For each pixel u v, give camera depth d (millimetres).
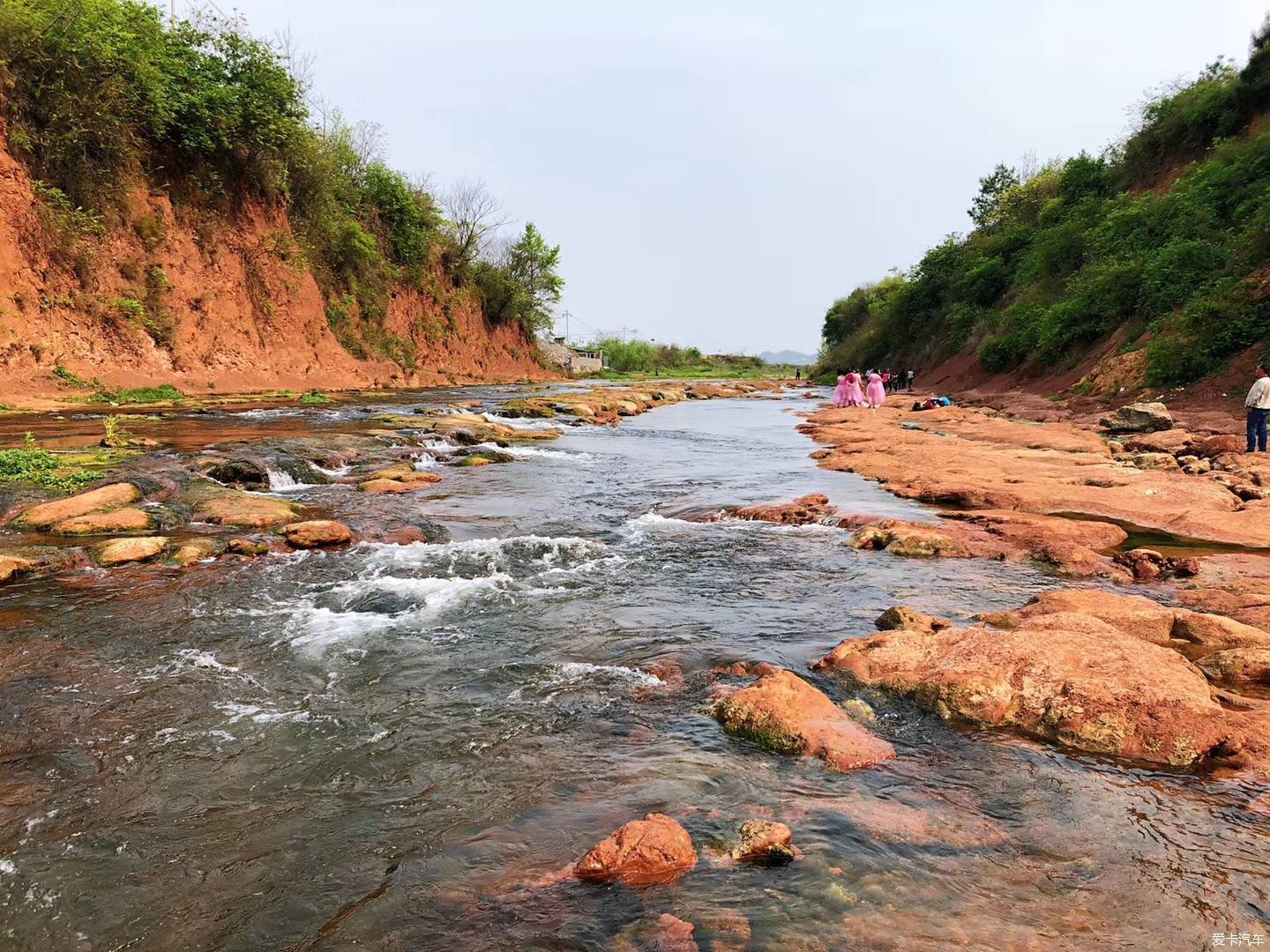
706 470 13641
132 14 22203
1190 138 29172
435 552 7715
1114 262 25203
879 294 64812
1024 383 28422
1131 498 9914
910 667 4664
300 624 5656
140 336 21203
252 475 10625
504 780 3564
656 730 4078
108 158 21156
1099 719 3973
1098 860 2914
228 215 25609
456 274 44656
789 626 5746
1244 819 3203
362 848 3049
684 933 2504
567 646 5320
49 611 5730
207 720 4145
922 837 3064
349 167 36812
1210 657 4789
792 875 2807
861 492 11336
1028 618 5422
